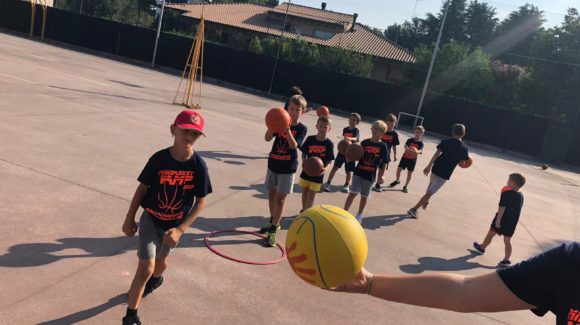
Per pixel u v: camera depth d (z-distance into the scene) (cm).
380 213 855
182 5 4644
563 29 3666
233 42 4175
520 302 168
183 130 347
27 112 1015
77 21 3591
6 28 3741
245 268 505
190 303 415
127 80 2125
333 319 440
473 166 1800
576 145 2689
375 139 728
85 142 872
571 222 1141
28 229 487
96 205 588
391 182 1165
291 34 4306
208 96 2230
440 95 2902
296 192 870
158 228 374
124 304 390
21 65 1814
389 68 4050
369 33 4575
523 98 3384
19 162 682
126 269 448
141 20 5666
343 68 3400
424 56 3575
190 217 371
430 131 2953
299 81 3177
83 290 399
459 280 175
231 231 598
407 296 177
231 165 951
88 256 459
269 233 578
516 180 681
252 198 762
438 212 950
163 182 358
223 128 1389
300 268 183
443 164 836
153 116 1313
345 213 193
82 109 1185
